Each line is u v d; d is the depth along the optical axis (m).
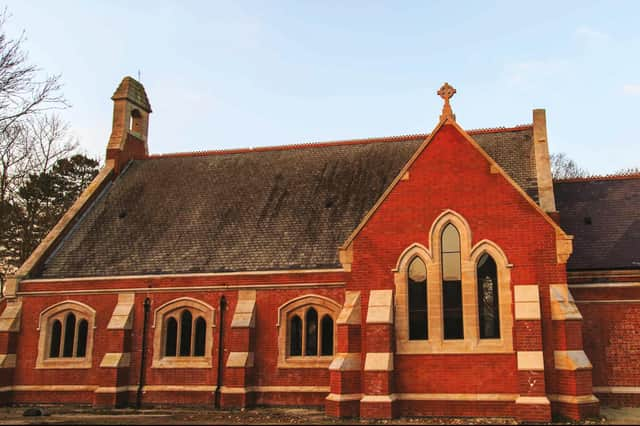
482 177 22.56
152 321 27.72
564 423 18.94
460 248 22.22
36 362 28.55
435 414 20.95
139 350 27.53
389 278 22.62
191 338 27.31
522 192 21.94
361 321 22.47
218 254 28.69
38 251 30.92
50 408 26.77
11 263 48.81
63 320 29.00
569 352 20.11
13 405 28.03
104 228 32.31
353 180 31.02
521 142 29.78
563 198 29.50
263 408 25.09
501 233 21.88
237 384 25.22
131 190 34.88
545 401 19.48
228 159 35.47
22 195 47.00
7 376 28.20
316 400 25.02
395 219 23.06
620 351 23.83
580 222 27.75
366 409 20.75
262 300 26.59
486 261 21.95
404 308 22.17
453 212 22.50
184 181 34.56
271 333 26.14
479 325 21.45
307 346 25.92
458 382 21.06
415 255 22.61
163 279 27.95
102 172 36.00
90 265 30.03
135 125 39.53
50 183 52.19
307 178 32.12
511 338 20.95
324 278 25.94
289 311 26.20
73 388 27.83
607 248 25.95
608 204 28.30
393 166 31.19
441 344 21.50
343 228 28.11
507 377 20.69
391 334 21.62
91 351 28.14
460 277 22.02
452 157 23.08
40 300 29.30
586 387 19.81
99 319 28.41
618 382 23.61
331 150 33.75
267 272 26.70
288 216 29.78
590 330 24.33
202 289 27.33
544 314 20.84
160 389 26.75
